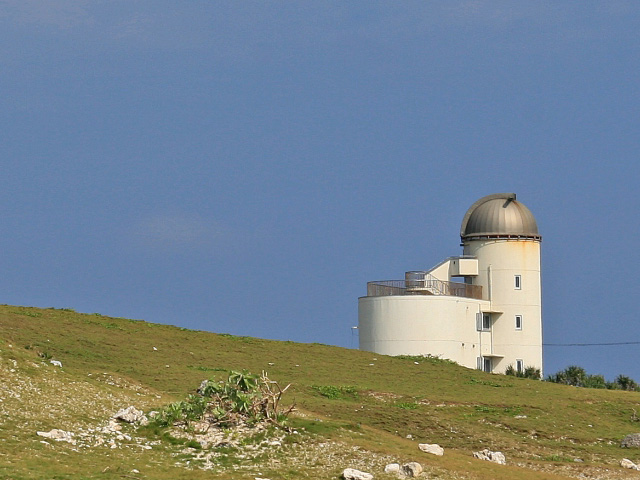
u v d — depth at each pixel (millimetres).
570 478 131500
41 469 106438
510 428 179875
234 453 121500
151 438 125000
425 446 134250
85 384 146125
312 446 126062
